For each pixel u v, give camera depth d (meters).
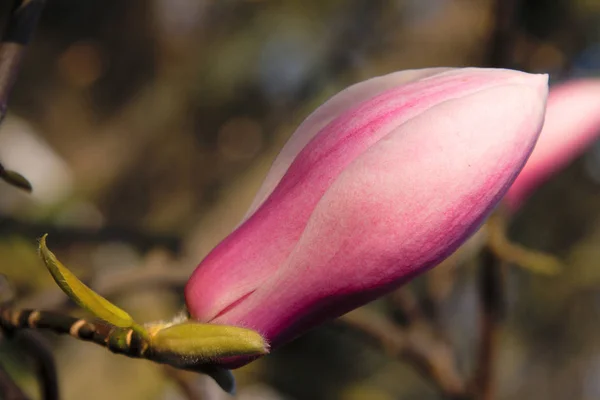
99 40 1.36
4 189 0.90
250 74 1.30
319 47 1.24
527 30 0.90
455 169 0.42
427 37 1.10
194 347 0.42
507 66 0.55
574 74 0.73
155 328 0.43
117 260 0.76
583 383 1.34
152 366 0.85
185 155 1.28
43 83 1.32
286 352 1.29
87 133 1.32
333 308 0.43
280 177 0.44
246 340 0.42
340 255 0.42
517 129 0.42
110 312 0.43
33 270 0.76
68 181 1.16
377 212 0.42
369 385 1.35
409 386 1.38
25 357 0.71
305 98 1.25
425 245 0.42
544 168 0.53
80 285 0.42
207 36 1.38
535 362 1.33
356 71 1.17
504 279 0.57
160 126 1.29
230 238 0.44
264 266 0.43
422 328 0.61
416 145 0.41
